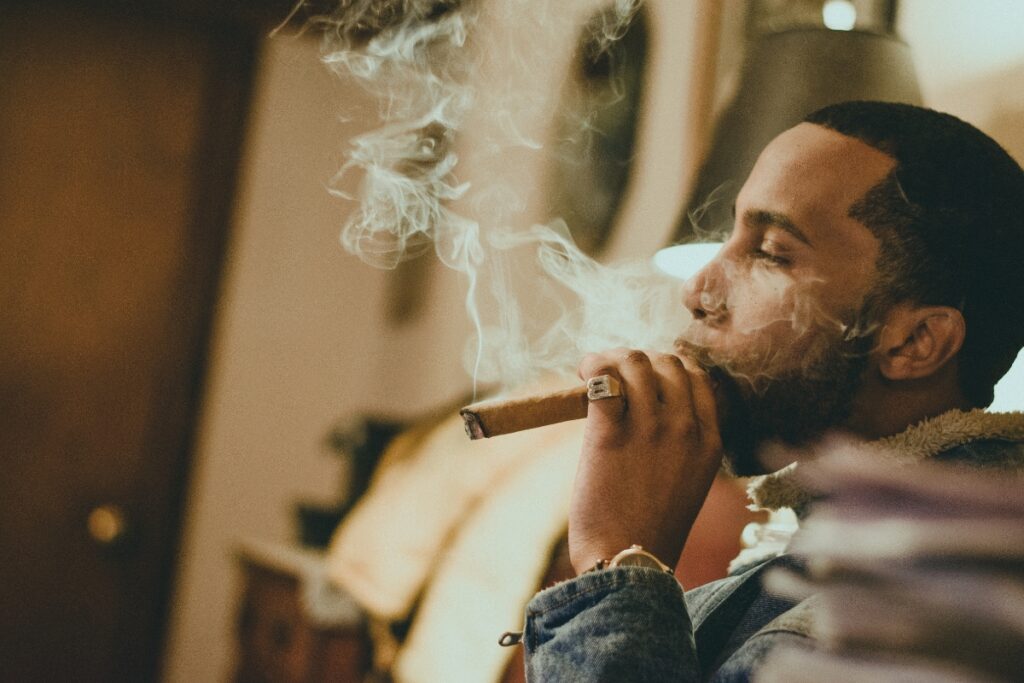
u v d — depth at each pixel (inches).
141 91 118.3
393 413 121.8
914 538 25.3
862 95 48.3
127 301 116.4
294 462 124.6
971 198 30.8
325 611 76.9
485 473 72.7
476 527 68.0
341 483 126.0
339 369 127.9
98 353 114.7
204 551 118.5
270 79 123.9
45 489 111.7
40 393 112.0
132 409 116.0
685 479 29.4
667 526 29.0
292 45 124.3
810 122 33.6
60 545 111.9
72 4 116.0
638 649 25.4
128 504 115.0
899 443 29.2
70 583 112.0
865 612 24.4
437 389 112.4
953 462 27.9
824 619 24.7
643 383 29.9
